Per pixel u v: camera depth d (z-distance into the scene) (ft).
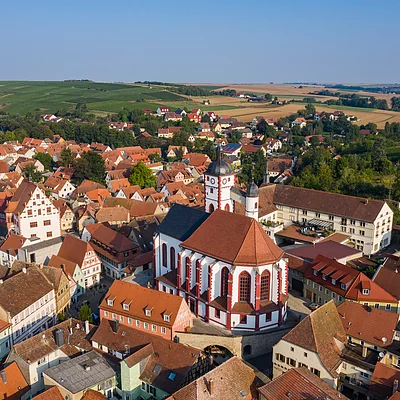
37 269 360.89
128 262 436.35
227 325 316.40
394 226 498.69
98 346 301.43
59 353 290.97
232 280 310.24
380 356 269.03
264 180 581.53
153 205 580.30
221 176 378.12
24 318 328.70
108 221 554.46
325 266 366.02
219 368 244.63
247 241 316.40
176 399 230.48
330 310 286.05
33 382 275.18
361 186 591.78
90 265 426.92
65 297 382.42
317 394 224.94
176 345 280.10
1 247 477.77
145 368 275.18
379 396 243.60
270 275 317.63
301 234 476.13
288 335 272.31
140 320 311.27
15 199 560.61
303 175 634.84
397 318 284.20
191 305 343.26
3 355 310.24
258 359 311.68
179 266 346.54
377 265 394.93
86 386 253.44
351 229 471.21
